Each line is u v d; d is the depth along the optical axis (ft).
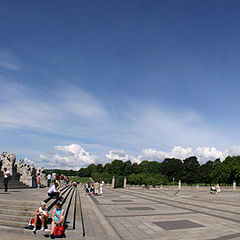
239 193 158.92
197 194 141.59
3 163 103.50
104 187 213.87
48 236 34.14
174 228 43.52
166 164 361.71
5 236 32.30
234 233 40.27
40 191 78.59
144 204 80.23
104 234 37.73
